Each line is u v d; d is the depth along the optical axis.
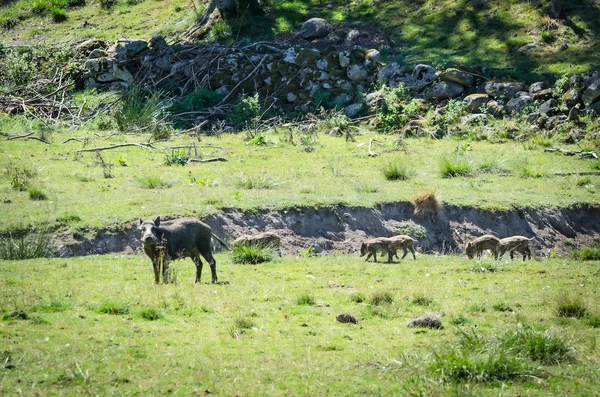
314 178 60.28
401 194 55.72
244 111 84.88
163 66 93.81
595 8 96.81
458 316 29.28
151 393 20.86
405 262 43.59
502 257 47.00
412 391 21.28
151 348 24.59
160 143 73.38
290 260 43.59
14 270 37.00
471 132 77.31
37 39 110.75
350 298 32.44
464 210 54.50
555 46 92.31
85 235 45.41
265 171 62.47
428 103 84.56
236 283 35.91
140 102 83.50
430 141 75.94
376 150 71.88
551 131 76.44
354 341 26.19
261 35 102.50
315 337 26.56
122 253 45.28
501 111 81.50
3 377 21.33
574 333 26.89
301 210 51.50
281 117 87.06
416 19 102.12
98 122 80.44
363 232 51.88
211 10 108.69
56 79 92.88
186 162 64.69
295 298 32.41
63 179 57.66
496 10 100.38
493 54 92.62
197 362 23.41
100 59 93.62
